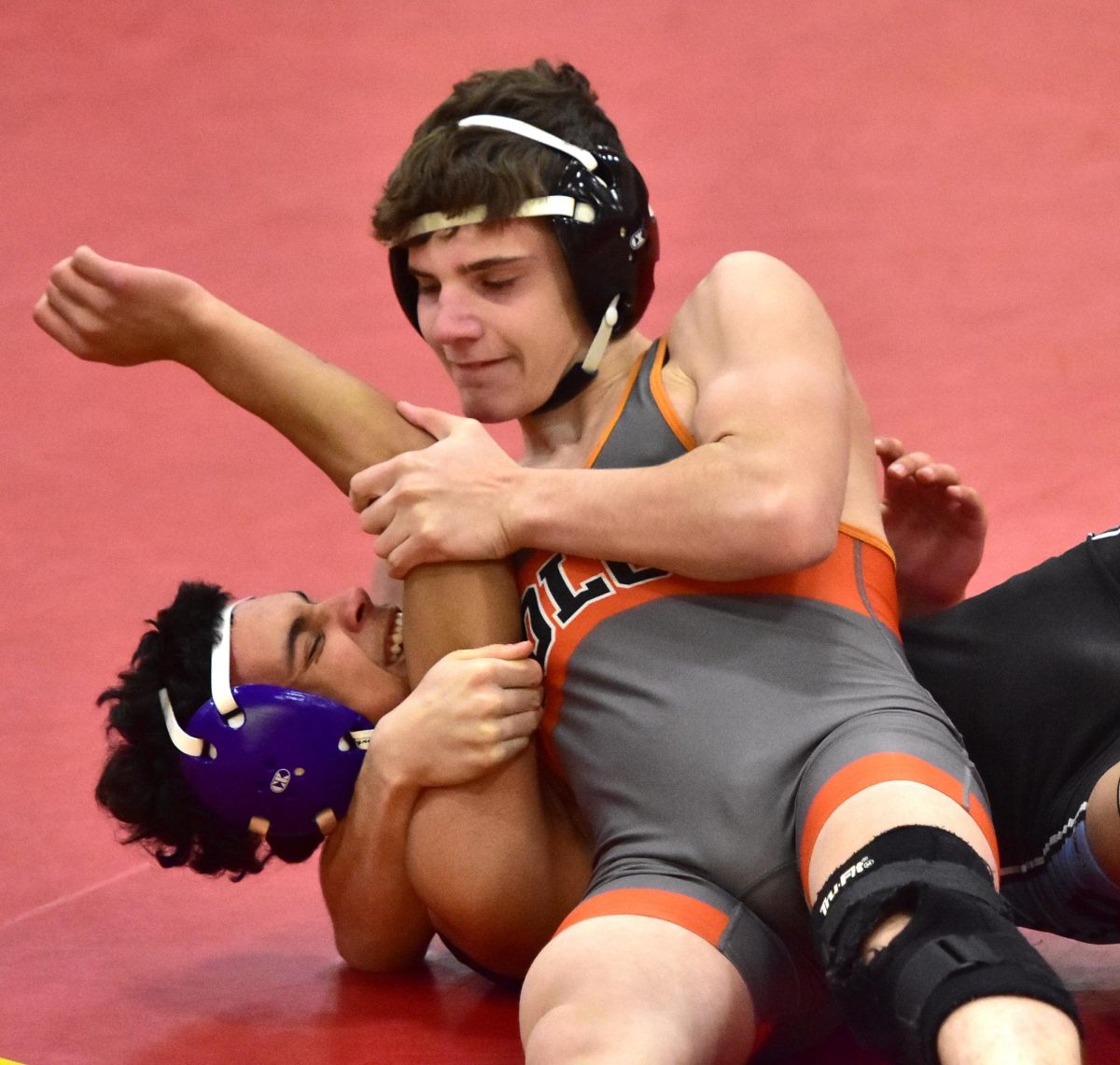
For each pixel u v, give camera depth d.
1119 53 26.89
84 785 14.43
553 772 10.12
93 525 19.75
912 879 7.71
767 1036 9.04
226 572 18.84
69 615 17.95
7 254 24.95
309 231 25.31
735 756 9.12
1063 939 11.30
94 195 26.08
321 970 10.92
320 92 27.89
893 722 9.04
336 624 10.41
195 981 10.70
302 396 10.59
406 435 10.50
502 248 9.95
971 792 8.77
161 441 21.55
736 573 9.32
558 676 9.82
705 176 25.34
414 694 9.93
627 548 9.46
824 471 9.27
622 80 27.39
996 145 25.41
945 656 10.55
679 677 9.41
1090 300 22.33
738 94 26.86
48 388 22.53
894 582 10.34
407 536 9.91
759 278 10.13
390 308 23.80
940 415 20.42
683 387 10.12
